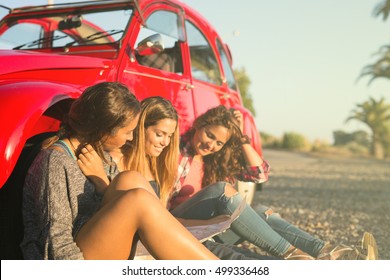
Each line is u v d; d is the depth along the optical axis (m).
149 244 2.30
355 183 12.52
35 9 4.22
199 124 3.95
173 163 3.15
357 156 37.97
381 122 39.56
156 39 3.61
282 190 9.97
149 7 3.96
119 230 2.26
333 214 6.97
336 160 29.14
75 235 2.35
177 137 3.14
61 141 2.47
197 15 4.88
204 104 4.57
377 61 36.03
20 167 2.56
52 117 2.99
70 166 2.36
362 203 8.38
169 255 2.30
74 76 3.16
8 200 2.55
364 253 3.35
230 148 4.05
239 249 3.59
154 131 3.01
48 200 2.27
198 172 4.07
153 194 2.53
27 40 4.17
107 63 3.43
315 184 11.70
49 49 3.90
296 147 43.44
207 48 4.94
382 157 38.66
